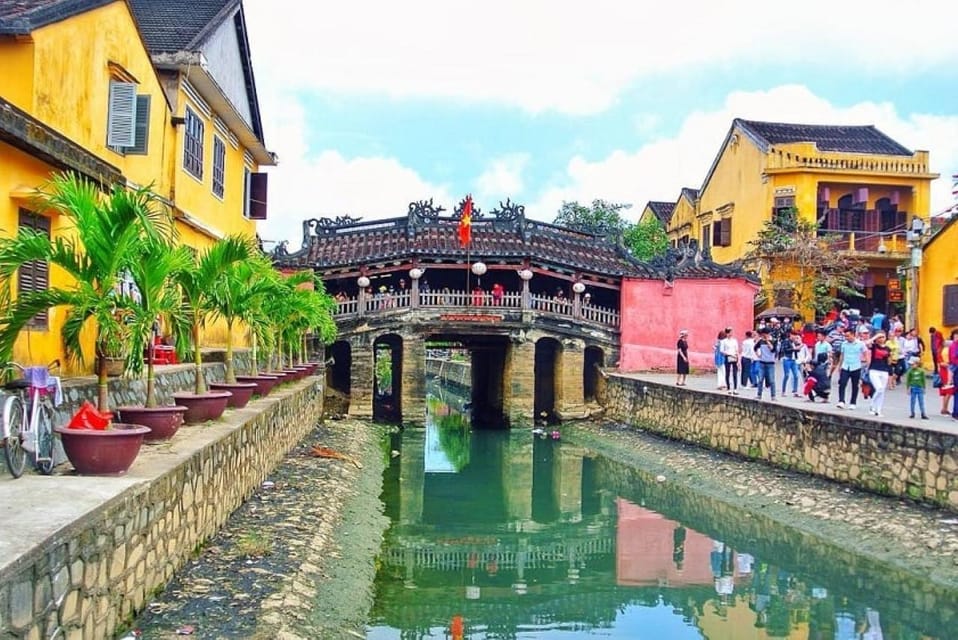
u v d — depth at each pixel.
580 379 30.70
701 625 10.73
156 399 12.17
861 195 35.09
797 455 17.70
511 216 32.22
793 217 35.12
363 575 11.70
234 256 11.62
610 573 13.13
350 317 29.39
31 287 9.97
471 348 33.88
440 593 12.02
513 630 10.60
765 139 37.25
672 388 24.73
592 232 33.81
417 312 29.50
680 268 32.16
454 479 21.28
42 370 8.09
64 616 5.64
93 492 6.82
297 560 10.59
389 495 18.67
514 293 31.66
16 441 7.51
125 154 13.92
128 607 7.15
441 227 31.98
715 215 42.03
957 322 23.17
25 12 10.48
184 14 19.75
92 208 8.38
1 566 4.72
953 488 13.03
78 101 11.77
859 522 13.95
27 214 9.87
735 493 17.59
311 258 30.47
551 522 16.59
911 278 25.75
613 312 31.75
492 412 34.22
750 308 31.91
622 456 24.08
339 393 30.95
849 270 33.53
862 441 15.43
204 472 9.85
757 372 21.11
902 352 21.92
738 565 13.23
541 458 24.61
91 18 12.04
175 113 16.80
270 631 8.02
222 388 14.32
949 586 11.23
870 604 11.13
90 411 7.89
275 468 16.59
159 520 7.97
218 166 20.48
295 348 21.59
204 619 7.92
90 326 11.41
